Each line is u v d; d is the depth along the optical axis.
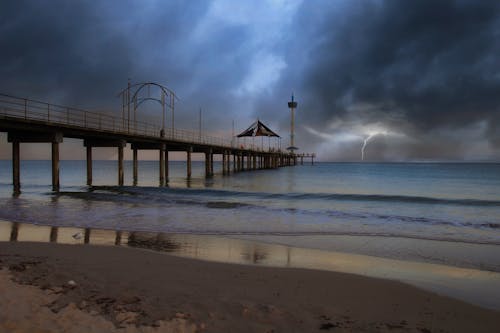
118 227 13.02
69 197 22.33
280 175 67.06
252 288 6.44
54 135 23.95
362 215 16.41
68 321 4.47
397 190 35.62
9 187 32.44
